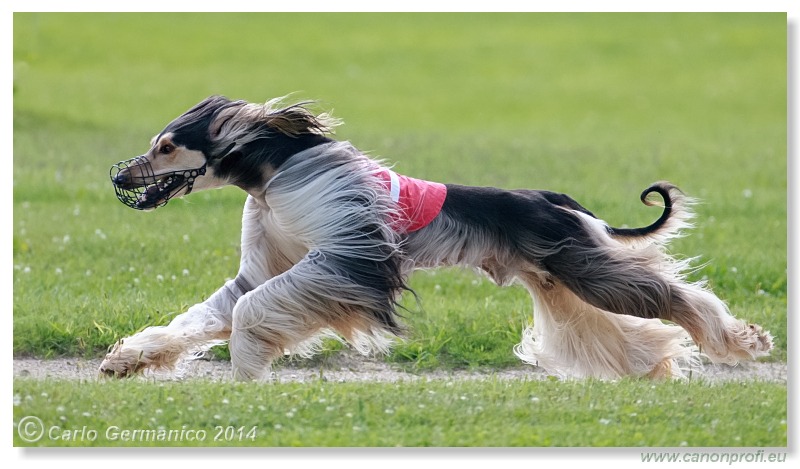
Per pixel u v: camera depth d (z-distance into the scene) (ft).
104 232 52.95
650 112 122.31
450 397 30.37
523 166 77.20
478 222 34.35
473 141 92.32
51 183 64.23
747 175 76.38
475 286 46.62
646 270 34.60
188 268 47.42
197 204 61.00
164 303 41.39
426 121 114.32
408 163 76.28
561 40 164.25
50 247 49.75
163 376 35.04
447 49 157.28
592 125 113.60
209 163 33.86
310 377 37.09
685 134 105.60
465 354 39.34
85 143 81.46
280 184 33.47
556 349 37.01
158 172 33.65
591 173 75.31
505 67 147.95
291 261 34.83
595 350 36.73
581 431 28.22
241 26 164.76
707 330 34.55
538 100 129.49
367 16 177.88
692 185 71.56
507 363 39.40
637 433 28.22
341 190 33.17
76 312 40.04
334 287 32.73
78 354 38.17
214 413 28.86
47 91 111.75
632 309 34.55
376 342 34.45
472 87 136.15
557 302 36.45
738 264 49.16
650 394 31.42
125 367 33.42
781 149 91.40
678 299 34.50
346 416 28.78
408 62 148.87
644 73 144.87
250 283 34.83
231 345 33.09
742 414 30.25
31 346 37.99
